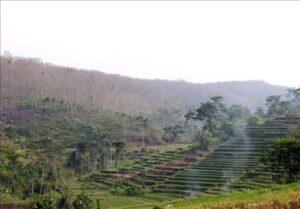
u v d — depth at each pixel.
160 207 33.38
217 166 100.88
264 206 28.36
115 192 98.88
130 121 193.75
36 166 114.81
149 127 186.75
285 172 61.91
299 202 29.66
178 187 93.00
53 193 98.12
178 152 133.38
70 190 99.38
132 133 174.50
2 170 105.44
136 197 91.94
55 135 161.38
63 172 118.81
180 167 110.56
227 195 37.66
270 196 31.92
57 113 193.00
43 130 166.88
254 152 102.31
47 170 114.56
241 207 28.17
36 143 144.75
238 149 108.38
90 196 93.44
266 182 76.75
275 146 61.84
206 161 106.19
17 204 86.69
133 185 105.75
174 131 174.88
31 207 83.94
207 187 87.25
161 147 155.38
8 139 148.00
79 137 158.50
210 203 30.45
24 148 139.50
